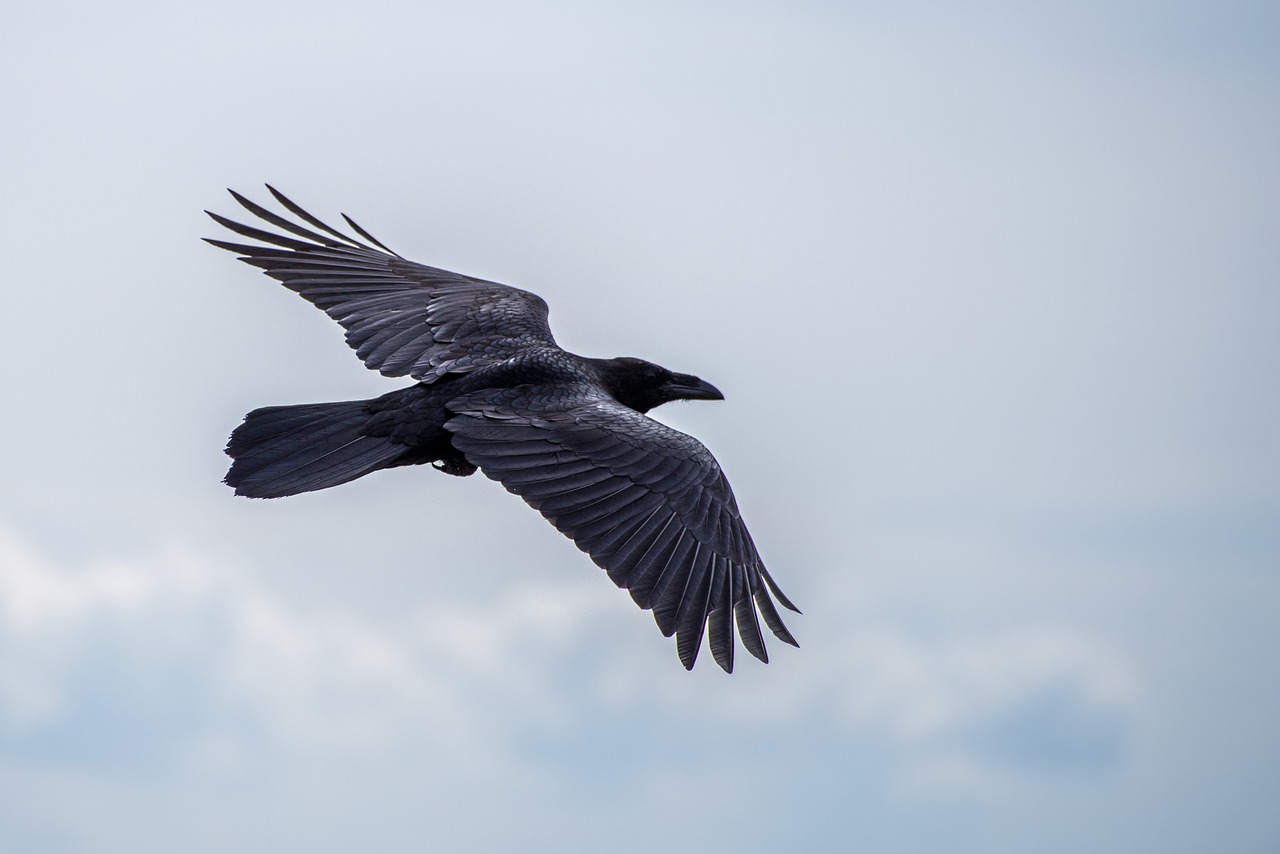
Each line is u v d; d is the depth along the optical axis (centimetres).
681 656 1210
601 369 1552
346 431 1401
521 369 1446
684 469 1314
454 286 1605
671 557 1258
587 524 1271
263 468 1365
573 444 1322
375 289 1598
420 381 1447
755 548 1297
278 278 1603
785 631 1256
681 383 1593
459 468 1437
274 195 1650
